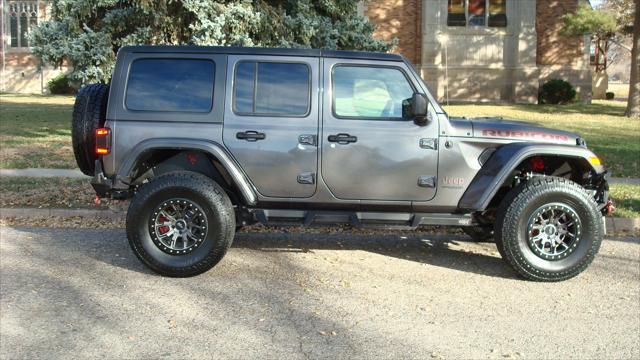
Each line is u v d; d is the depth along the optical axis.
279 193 6.04
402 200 6.07
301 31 14.89
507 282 6.03
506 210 5.97
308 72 6.03
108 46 13.93
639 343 4.57
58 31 14.05
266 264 6.48
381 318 4.99
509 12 28.12
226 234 5.89
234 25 13.99
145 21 14.09
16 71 39.72
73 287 5.62
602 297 5.62
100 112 6.18
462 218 6.16
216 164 6.21
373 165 5.98
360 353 4.32
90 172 6.44
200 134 5.96
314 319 4.95
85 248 6.97
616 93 50.09
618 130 18.98
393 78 6.07
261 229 8.07
